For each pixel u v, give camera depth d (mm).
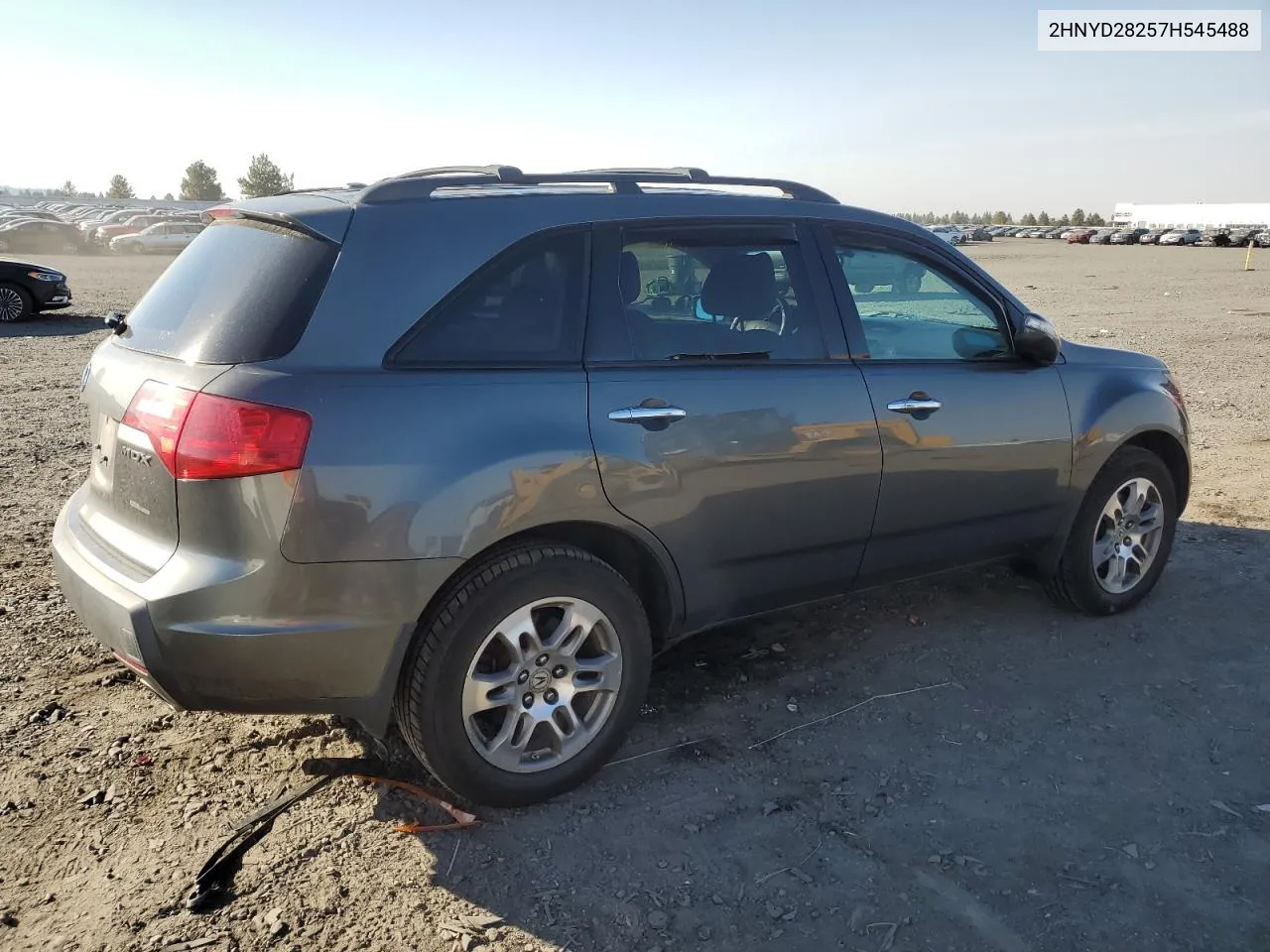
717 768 3389
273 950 2531
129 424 2934
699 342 3402
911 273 3988
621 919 2652
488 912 2678
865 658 4199
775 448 3451
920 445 3811
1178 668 4090
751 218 3613
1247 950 2535
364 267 2885
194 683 2740
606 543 3359
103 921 2623
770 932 2609
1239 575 5086
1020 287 28375
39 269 17625
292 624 2730
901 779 3307
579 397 3088
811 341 3650
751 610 3686
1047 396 4195
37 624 4410
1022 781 3289
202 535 2719
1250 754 3451
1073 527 4430
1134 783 3273
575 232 3242
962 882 2803
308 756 3428
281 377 2713
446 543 2826
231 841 2953
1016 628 4496
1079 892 2756
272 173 90500
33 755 3389
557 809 3152
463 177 3336
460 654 2914
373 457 2736
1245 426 8711
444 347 2939
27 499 6293
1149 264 44062
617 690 3266
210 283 3076
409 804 3160
